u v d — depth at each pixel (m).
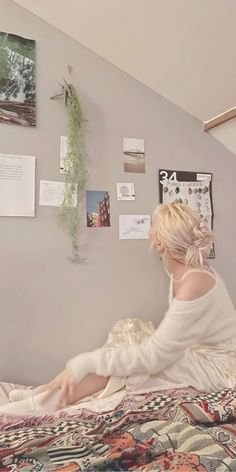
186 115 2.25
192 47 1.80
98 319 1.96
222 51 1.77
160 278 2.12
